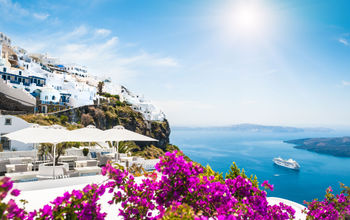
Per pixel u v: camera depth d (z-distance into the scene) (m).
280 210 3.01
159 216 1.96
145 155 63.72
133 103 88.38
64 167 9.81
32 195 6.29
